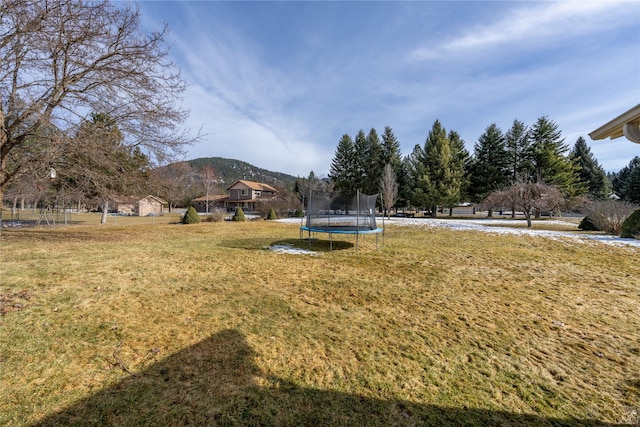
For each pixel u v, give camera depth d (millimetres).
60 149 6727
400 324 2869
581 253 6578
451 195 24000
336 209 7832
